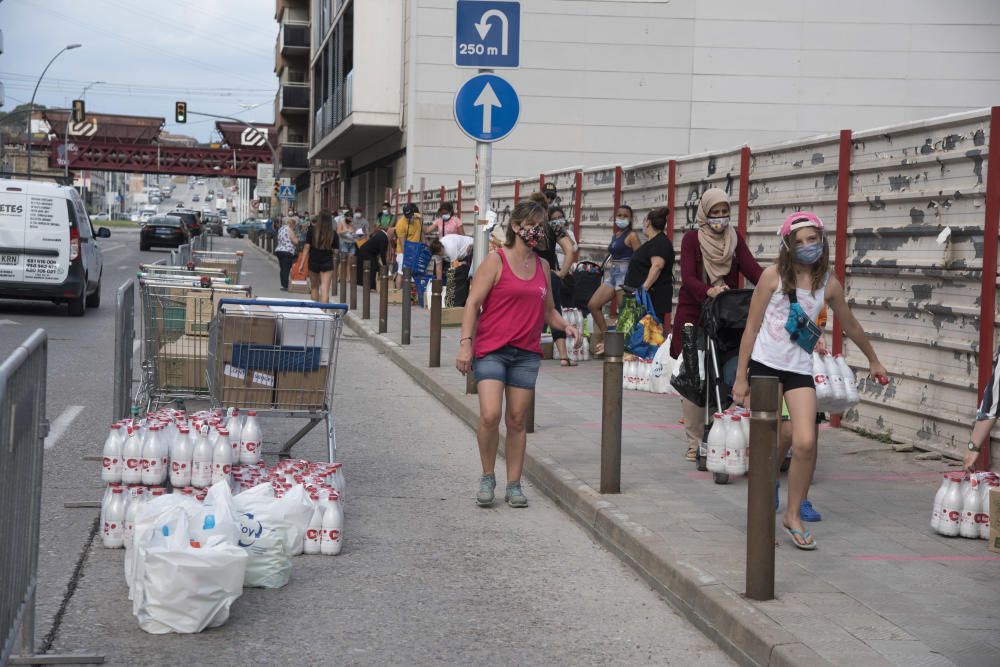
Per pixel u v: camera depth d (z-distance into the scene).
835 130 33.25
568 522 7.04
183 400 8.38
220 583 4.84
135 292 8.46
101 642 4.65
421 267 24.36
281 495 6.26
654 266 11.88
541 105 33.03
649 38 33.00
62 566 5.68
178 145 109.00
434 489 7.85
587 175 17.73
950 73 33.00
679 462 8.23
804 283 5.92
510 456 7.39
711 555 5.66
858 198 9.61
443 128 33.22
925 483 7.68
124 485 6.11
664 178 14.53
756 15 33.03
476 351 7.27
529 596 5.50
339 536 6.12
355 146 43.34
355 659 4.56
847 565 5.61
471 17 10.57
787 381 5.97
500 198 22.77
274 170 75.81
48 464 8.02
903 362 9.12
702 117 33.31
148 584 4.76
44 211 19.14
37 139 113.69
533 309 7.20
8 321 18.09
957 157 8.32
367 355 16.25
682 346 7.81
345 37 38.12
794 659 4.22
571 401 11.23
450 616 5.16
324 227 21.19
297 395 7.45
